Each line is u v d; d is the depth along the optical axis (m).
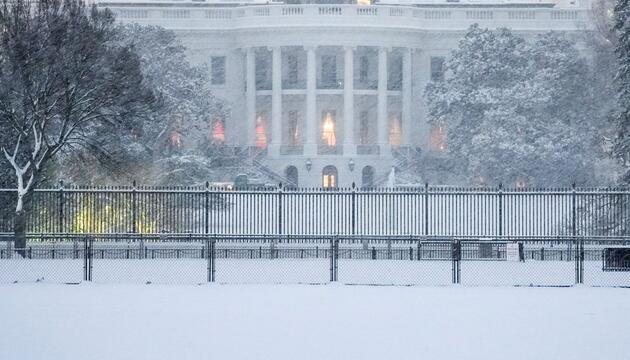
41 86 110.62
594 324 69.25
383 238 98.81
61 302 76.75
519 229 119.69
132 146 137.50
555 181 188.75
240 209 126.00
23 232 102.06
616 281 89.62
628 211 114.44
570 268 97.19
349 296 80.62
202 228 124.25
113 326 67.69
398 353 60.38
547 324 69.25
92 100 113.50
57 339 63.56
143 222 112.19
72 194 112.94
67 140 117.31
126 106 116.06
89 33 114.75
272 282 88.25
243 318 70.81
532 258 106.38
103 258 101.69
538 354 60.28
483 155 191.00
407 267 97.19
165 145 169.12
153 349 61.03
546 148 189.25
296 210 129.12
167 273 92.62
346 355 59.78
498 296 81.06
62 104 111.19
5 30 115.88
